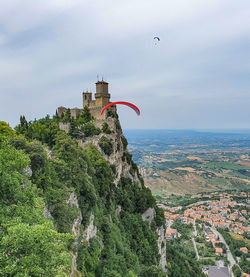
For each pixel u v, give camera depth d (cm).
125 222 8712
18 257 2669
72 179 5931
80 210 5856
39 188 4681
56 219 4794
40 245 2650
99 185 7762
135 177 11181
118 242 7150
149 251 8806
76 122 10600
